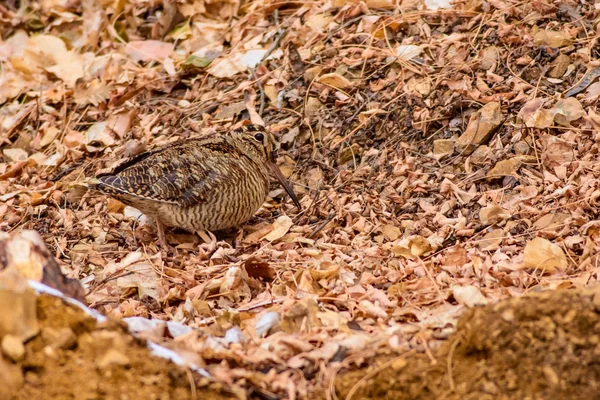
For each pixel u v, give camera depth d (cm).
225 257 1041
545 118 1141
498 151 1134
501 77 1217
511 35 1265
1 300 657
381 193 1133
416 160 1161
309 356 728
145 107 1358
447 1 1357
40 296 704
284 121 1255
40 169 1295
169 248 1082
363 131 1216
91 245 1104
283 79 1312
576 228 993
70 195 1199
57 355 664
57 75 1459
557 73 1209
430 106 1209
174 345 722
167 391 651
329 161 1201
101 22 1532
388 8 1384
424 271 948
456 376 677
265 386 692
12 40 1584
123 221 1150
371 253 1006
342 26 1374
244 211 1098
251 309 906
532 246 941
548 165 1101
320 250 1038
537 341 671
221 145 1102
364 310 846
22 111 1409
